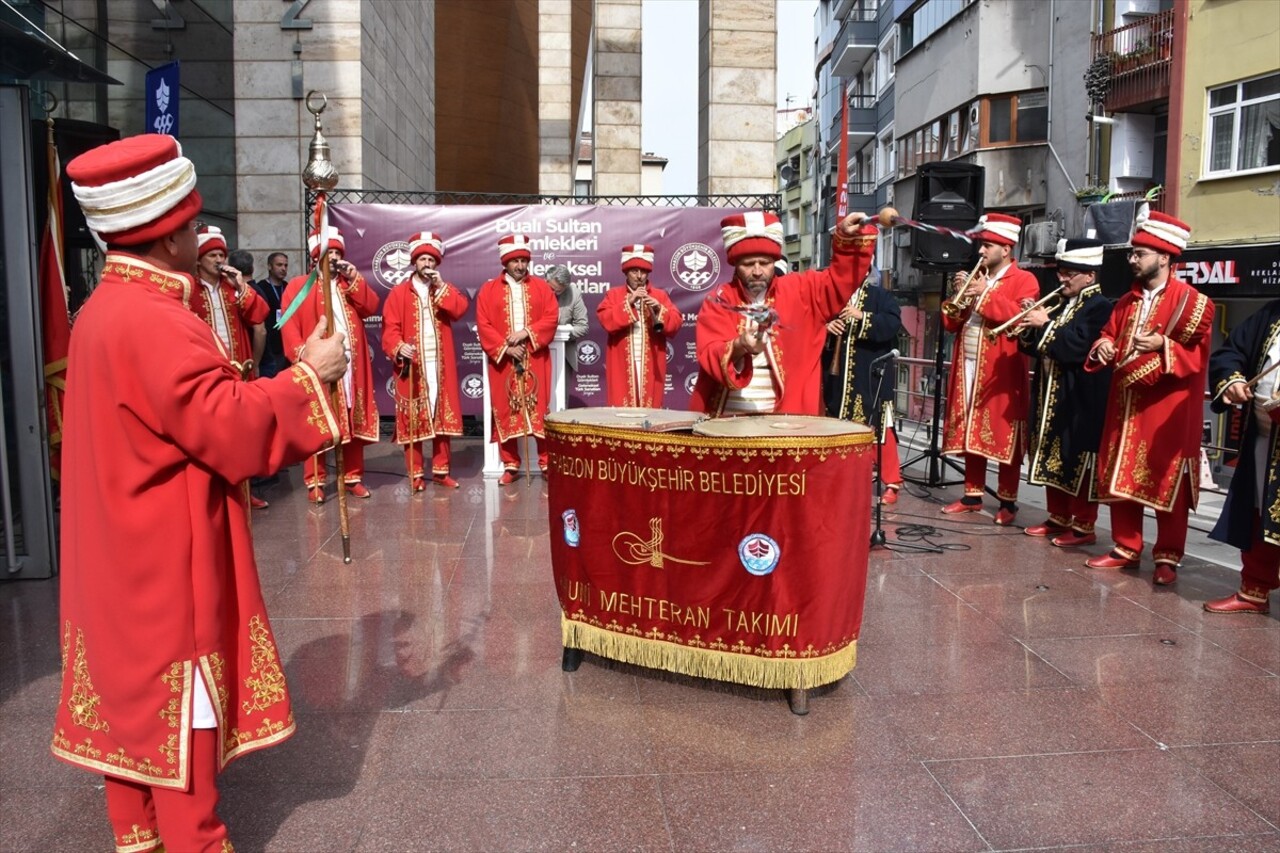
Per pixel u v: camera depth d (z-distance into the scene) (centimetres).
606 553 402
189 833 246
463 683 411
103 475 239
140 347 236
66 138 662
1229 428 1021
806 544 365
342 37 1158
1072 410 648
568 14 2269
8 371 556
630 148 1469
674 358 1080
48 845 293
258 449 246
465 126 2155
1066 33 2102
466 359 1110
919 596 538
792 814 311
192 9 1073
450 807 314
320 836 297
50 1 834
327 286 310
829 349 766
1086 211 1738
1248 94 1584
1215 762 347
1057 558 625
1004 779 334
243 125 1162
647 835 299
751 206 1120
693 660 389
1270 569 503
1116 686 413
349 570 577
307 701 393
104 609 240
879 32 3158
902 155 2839
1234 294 1570
